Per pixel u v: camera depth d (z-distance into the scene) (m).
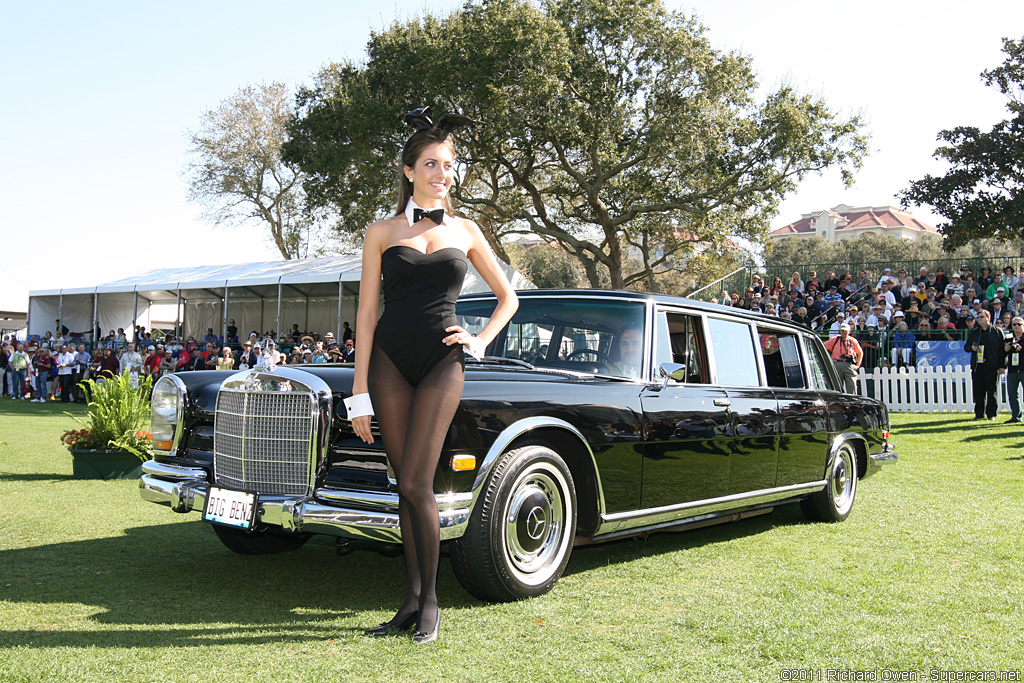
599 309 4.43
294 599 3.56
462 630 3.09
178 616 3.26
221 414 3.74
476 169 27.88
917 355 16.58
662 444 4.14
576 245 27.80
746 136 26.25
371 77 27.00
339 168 26.62
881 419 6.26
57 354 23.66
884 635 3.13
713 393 4.57
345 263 23.72
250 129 38.50
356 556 4.48
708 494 4.47
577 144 25.69
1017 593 3.75
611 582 3.91
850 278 22.48
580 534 3.90
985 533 5.24
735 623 3.25
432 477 2.93
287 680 2.56
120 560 4.25
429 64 24.84
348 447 3.42
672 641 3.02
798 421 5.17
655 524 4.22
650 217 28.88
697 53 24.84
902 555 4.58
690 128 24.80
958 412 14.86
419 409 2.88
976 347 13.25
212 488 3.60
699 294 25.75
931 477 7.76
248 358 21.09
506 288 3.16
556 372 4.08
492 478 3.37
